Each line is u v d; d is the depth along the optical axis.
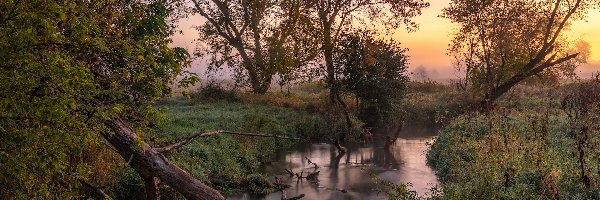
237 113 28.36
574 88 34.84
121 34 8.85
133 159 9.42
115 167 11.66
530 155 13.34
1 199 6.75
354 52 29.75
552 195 9.61
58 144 6.24
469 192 10.59
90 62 7.55
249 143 21.09
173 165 9.67
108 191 10.78
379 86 29.02
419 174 17.20
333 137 26.16
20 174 6.07
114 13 8.67
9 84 5.71
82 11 6.64
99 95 7.82
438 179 16.05
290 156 21.42
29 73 5.82
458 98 36.25
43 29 6.19
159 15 11.91
